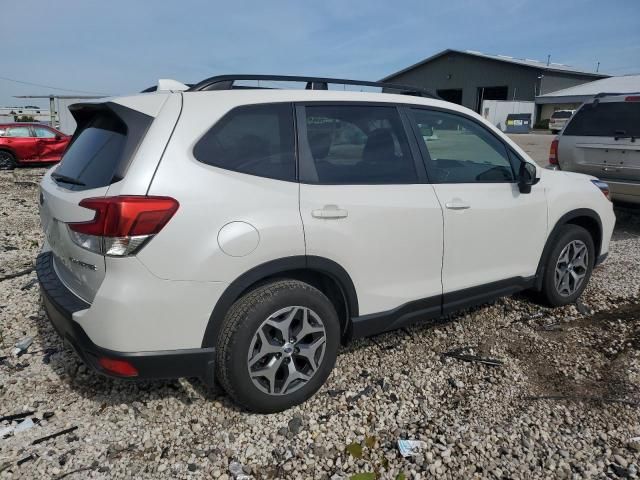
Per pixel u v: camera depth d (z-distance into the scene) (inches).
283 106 115.2
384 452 104.7
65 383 125.8
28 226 301.6
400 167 129.6
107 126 112.1
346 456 103.4
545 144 1079.0
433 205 130.7
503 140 154.2
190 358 102.0
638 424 114.1
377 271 123.4
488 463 101.9
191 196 98.6
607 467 101.3
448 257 136.3
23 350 140.7
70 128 1074.1
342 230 115.3
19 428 108.7
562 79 1856.5
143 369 99.0
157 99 105.1
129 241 93.4
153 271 95.6
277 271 108.2
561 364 139.7
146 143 98.7
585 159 286.5
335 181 117.9
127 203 92.7
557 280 170.6
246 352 106.1
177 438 107.4
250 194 105.1
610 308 178.1
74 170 112.4
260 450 104.4
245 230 102.5
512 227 149.9
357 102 126.0
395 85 138.1
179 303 98.5
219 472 98.5
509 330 159.8
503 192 148.0
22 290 186.4
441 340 152.6
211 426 111.3
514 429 112.3
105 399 119.8
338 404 119.9
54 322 110.2
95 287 97.8
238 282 103.3
